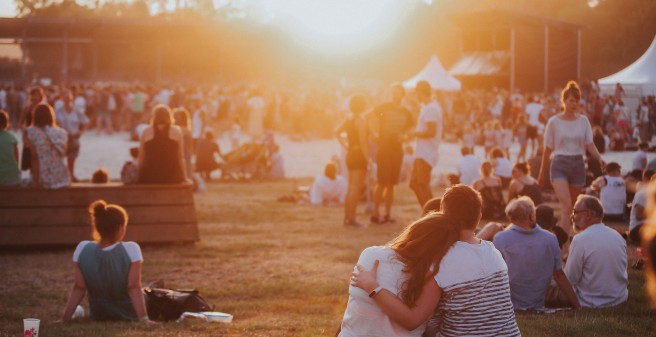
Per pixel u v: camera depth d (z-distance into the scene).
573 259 8.54
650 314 7.95
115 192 13.32
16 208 13.08
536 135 32.59
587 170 16.81
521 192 14.86
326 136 42.47
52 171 13.14
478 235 9.06
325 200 18.73
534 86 53.69
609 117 34.84
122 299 7.94
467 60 56.22
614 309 8.16
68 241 13.06
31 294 9.93
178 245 13.39
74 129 22.61
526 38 53.38
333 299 9.62
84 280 7.89
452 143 40.75
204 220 16.33
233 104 44.31
